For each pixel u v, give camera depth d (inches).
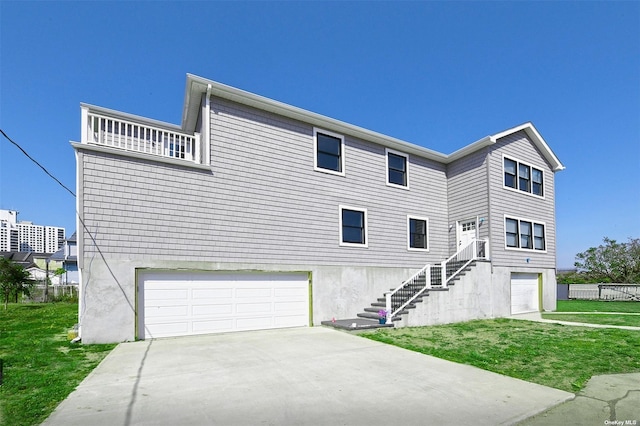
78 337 357.7
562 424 176.6
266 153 475.8
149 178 390.3
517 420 177.6
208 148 428.1
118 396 203.0
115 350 321.4
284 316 468.8
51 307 751.7
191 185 414.6
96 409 183.6
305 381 234.4
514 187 680.4
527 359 299.6
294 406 191.2
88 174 358.3
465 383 234.1
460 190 674.8
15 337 377.1
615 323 511.8
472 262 581.6
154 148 522.6
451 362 287.4
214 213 426.9
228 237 434.0
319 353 314.5
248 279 446.9
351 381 235.1
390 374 252.1
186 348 332.5
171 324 391.9
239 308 436.1
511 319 563.8
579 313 653.9
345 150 558.6
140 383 226.8
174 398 201.0
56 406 187.2
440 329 454.0
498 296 611.8
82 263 348.8
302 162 508.1
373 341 371.2
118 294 363.3
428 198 664.4
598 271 1278.3
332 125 535.8
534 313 659.4
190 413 179.9
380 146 603.8
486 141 622.5
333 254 522.6
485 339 384.5
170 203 400.2
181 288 401.7
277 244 471.2
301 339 380.8
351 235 551.5
